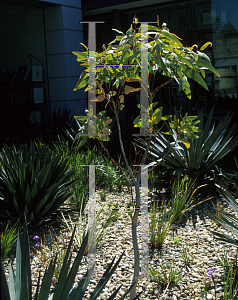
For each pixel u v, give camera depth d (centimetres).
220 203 437
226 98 715
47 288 149
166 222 372
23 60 788
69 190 464
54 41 800
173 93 787
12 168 401
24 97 798
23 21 780
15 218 372
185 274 272
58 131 709
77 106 826
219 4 711
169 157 473
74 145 630
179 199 397
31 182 377
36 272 280
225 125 536
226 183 479
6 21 747
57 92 816
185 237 343
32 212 352
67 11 790
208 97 743
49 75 823
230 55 712
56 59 805
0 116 758
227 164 598
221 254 301
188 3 745
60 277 165
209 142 460
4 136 764
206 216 398
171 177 484
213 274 268
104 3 798
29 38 793
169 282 259
